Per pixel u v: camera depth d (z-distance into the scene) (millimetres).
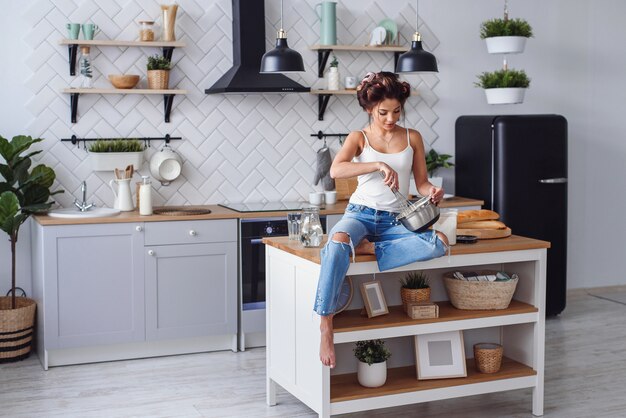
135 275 5191
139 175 5762
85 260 5070
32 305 5293
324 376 3859
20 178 5219
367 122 6359
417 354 4152
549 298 6297
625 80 7137
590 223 7133
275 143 6090
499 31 6262
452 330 4102
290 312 4180
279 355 4324
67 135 5566
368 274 4273
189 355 5410
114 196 5668
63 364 5152
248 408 4395
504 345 4562
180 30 5770
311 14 6121
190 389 4703
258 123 6031
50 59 5492
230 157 5977
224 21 5863
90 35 5445
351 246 3791
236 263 5430
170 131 5809
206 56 5844
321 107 6156
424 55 5301
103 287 5125
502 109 6754
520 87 6273
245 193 6039
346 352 4238
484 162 6199
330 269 3711
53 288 5012
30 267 5570
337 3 6191
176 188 5855
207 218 5320
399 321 4016
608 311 6543
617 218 7219
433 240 3902
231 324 5457
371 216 3955
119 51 5637
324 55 6117
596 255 7180
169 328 5309
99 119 5633
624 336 5805
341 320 4027
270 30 6012
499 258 4145
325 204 5969
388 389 4008
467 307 4238
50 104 5512
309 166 6203
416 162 4113
